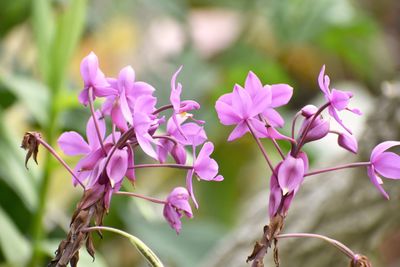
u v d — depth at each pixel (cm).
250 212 129
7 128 111
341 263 120
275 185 62
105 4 169
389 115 110
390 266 174
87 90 63
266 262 121
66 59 107
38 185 108
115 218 142
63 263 61
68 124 124
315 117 62
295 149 62
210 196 175
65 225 129
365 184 115
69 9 106
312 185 121
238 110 62
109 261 157
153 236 147
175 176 172
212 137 170
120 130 63
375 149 63
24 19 147
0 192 125
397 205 114
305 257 121
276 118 63
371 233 119
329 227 119
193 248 149
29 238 128
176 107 61
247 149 175
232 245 126
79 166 62
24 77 152
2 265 111
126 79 63
